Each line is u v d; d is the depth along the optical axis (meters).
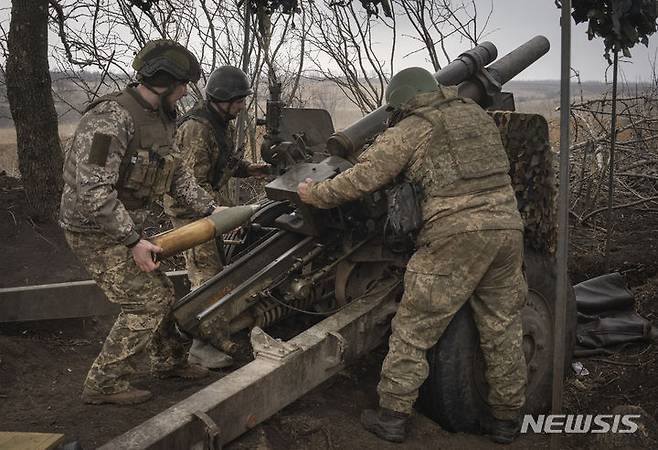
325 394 3.85
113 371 3.42
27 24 5.84
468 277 3.31
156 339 3.77
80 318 4.62
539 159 3.85
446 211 3.27
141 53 3.24
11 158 8.89
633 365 4.53
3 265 5.36
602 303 4.93
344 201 3.50
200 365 4.01
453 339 3.50
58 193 6.10
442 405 3.54
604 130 7.27
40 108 5.97
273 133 4.18
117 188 3.27
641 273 5.69
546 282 3.93
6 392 3.63
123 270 3.31
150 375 3.96
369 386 4.00
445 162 3.29
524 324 3.84
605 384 4.36
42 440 2.42
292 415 3.50
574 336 4.21
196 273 4.49
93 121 3.12
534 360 3.94
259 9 5.54
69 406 3.48
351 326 3.63
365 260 3.94
